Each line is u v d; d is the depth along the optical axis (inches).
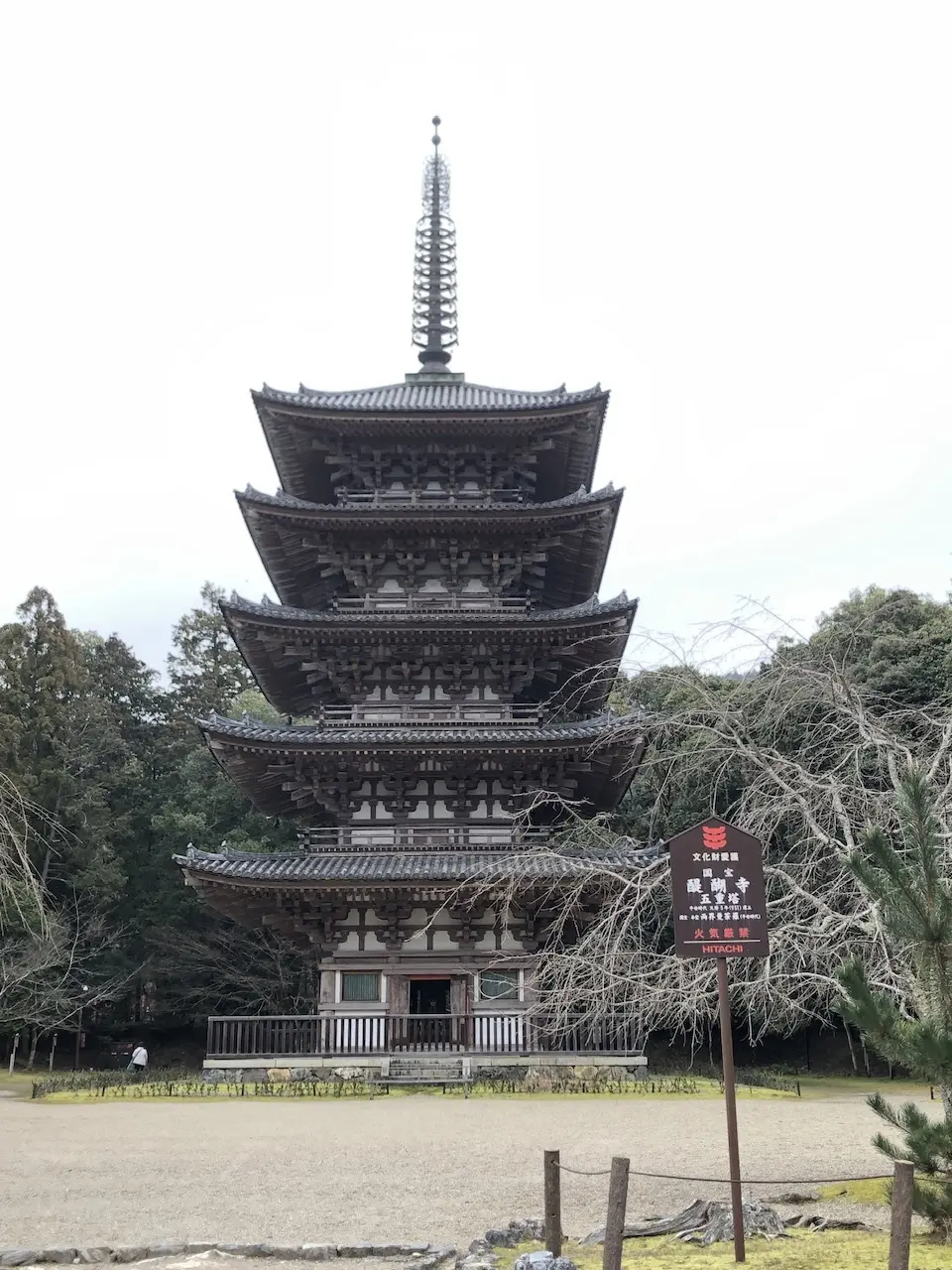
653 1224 530.3
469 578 1499.8
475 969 1301.7
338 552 1481.3
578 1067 1251.8
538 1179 685.3
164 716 2960.1
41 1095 1304.1
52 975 2100.1
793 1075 1892.2
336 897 1293.1
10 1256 492.7
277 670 1513.3
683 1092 1232.2
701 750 746.2
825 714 732.7
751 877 511.8
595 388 1481.3
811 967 679.7
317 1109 1064.2
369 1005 1299.2
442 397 1612.9
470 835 1368.1
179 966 2357.3
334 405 1466.5
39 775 2276.1
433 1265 478.6
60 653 2410.2
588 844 1343.5
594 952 748.0
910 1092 1427.2
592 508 1417.3
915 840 456.8
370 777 1396.4
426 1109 1052.5
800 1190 618.8
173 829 2468.0
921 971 456.8
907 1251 373.1
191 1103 1139.9
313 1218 577.3
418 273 1806.1
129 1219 578.6
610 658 1466.5
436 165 1866.4
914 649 1565.0
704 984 701.9
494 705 1439.5
